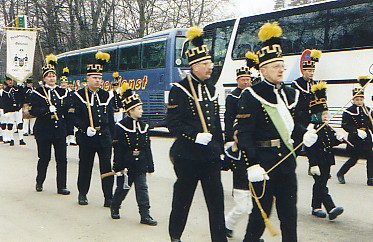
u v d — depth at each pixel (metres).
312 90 6.83
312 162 6.82
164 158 12.88
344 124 9.48
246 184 5.72
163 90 19.27
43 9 33.66
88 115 7.45
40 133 8.46
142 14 30.45
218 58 16.59
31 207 7.56
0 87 16.66
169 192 8.61
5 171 10.66
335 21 13.23
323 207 7.60
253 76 8.62
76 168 11.16
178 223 5.16
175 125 4.95
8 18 35.16
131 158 6.64
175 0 31.14
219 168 5.03
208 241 5.88
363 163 12.23
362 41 12.69
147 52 20.12
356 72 12.77
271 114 4.49
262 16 15.16
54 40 33.19
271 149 4.49
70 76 25.08
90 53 23.67
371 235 6.14
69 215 7.11
